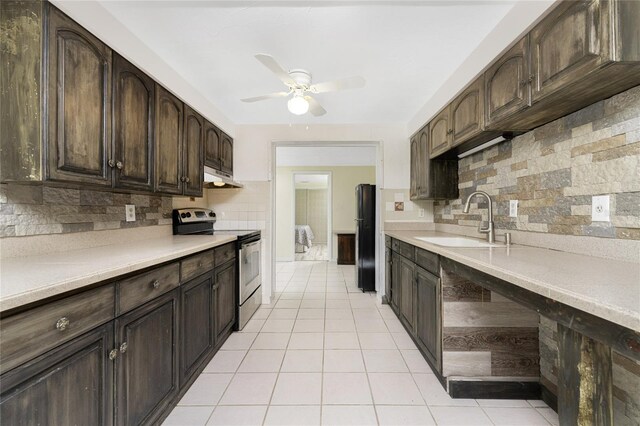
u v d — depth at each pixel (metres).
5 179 1.17
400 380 1.86
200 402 1.65
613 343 0.70
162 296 1.46
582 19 1.08
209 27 1.64
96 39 1.41
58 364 0.90
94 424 1.03
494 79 1.68
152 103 1.87
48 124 1.17
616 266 1.14
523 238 1.88
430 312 1.93
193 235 2.63
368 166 6.45
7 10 1.16
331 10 1.50
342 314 3.08
